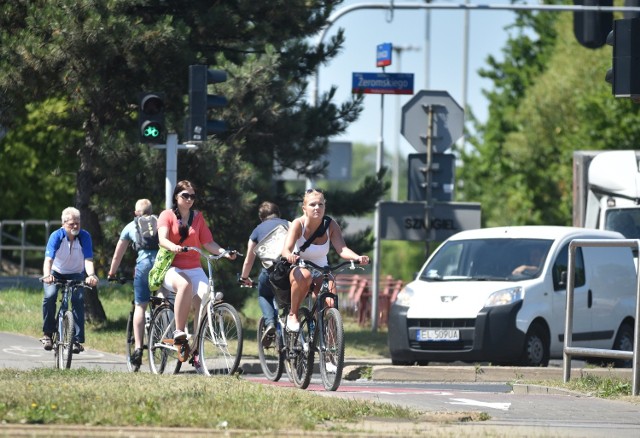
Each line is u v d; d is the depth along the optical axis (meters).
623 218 85.69
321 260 44.44
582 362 73.44
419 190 79.88
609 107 162.62
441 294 64.38
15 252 154.25
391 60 87.12
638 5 66.25
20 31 71.81
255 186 82.69
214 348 47.78
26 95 74.12
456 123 79.50
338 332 42.47
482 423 34.62
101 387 37.38
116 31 70.31
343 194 89.56
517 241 67.62
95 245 78.31
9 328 73.06
